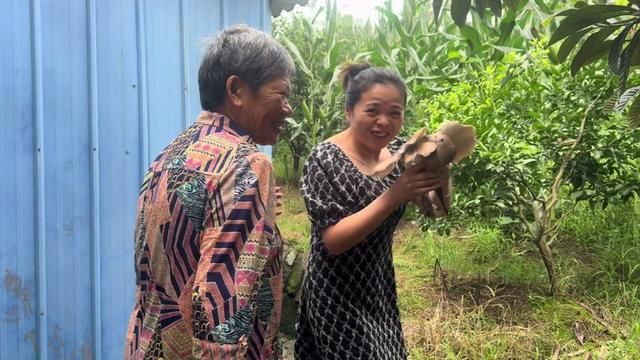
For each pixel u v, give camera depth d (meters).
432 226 3.72
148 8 2.61
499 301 3.48
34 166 2.31
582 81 3.29
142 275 1.26
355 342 1.78
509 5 1.84
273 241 1.23
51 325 2.38
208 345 1.11
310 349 1.93
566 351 2.88
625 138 3.23
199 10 2.80
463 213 3.55
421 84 5.50
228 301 1.12
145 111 2.61
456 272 3.97
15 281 2.28
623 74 1.72
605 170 3.39
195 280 1.15
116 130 2.53
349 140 1.84
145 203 1.26
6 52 2.24
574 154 3.33
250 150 1.22
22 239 2.29
